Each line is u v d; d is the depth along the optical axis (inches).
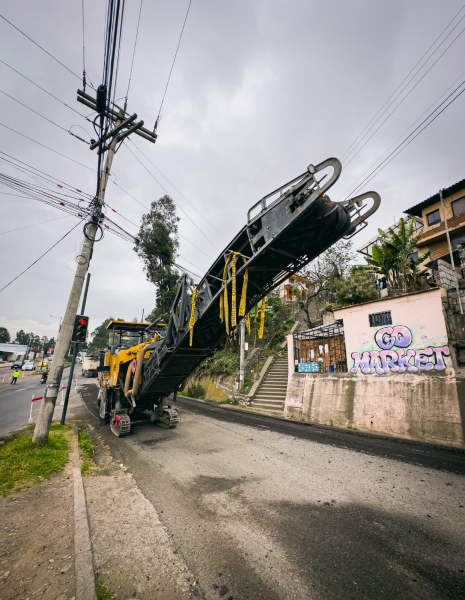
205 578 115.3
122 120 368.5
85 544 131.3
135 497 187.8
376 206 199.2
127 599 102.9
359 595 107.0
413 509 175.3
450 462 263.3
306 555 130.9
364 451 297.7
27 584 105.3
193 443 320.2
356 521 161.2
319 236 215.9
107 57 229.9
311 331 583.5
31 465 220.5
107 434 356.2
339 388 455.8
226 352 869.8
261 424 440.8
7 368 2011.6
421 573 119.5
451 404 334.3
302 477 225.8
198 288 289.0
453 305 375.2
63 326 301.9
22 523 147.6
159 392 372.8
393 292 538.6
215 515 166.2
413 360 380.8
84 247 329.1
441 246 740.0
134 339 427.2
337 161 176.2
